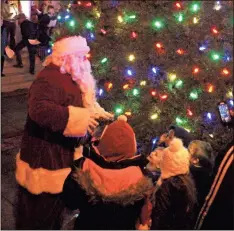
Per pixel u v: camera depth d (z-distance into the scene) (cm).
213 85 295
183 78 300
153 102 310
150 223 241
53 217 276
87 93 275
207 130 301
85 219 238
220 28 298
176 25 299
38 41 729
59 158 268
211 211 216
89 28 326
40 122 250
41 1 862
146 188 229
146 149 310
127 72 311
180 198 235
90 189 227
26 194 275
